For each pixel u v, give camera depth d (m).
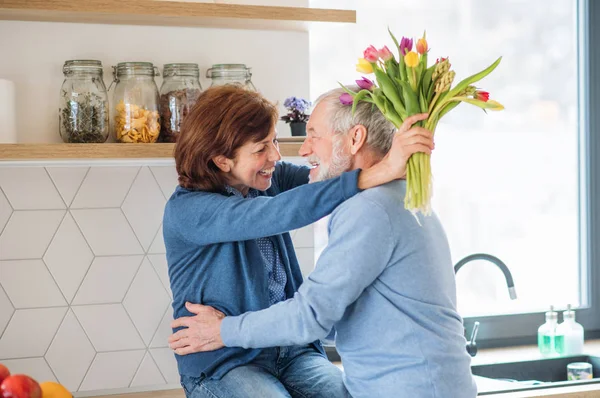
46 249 2.61
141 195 2.68
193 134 2.13
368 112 2.04
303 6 2.85
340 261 1.95
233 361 2.11
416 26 3.19
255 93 2.19
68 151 2.38
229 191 2.22
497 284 3.34
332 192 1.96
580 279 3.43
